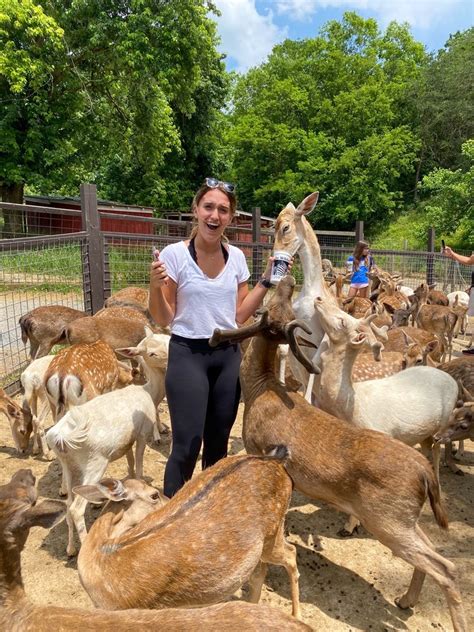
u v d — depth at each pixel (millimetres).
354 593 3404
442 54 48156
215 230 3318
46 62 18969
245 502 2703
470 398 4371
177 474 3457
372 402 3982
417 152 44031
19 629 2051
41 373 5262
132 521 2869
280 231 4941
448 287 16641
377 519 2969
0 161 19406
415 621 3197
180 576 2451
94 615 2037
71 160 22625
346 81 41781
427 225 30797
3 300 9984
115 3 20641
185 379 3398
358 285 10461
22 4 17312
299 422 3354
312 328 4836
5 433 5770
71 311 7281
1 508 2225
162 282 3217
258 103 42906
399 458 2975
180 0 20156
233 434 5895
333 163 35781
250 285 10906
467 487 4801
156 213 29094
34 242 7023
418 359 5168
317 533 4023
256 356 3559
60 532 4031
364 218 37094
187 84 23016
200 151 35062
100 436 3680
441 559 2881
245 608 2012
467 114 41781
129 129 23359
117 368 5168
